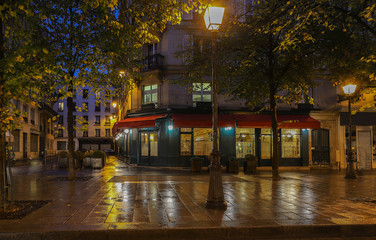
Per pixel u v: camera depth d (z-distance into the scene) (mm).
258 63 14094
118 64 13570
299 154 21047
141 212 6727
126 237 5277
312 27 10688
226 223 5801
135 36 9258
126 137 27188
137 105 21672
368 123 21281
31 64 6707
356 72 10500
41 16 7453
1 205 6496
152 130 20656
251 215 6531
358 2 8781
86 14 8609
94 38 8891
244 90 14250
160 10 9422
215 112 7629
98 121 64938
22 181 12336
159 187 10875
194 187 10969
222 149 19984
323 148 21188
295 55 12141
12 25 7926
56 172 16672
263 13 12289
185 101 20219
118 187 10781
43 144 44094
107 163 25953
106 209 7004
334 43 11352
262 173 17578
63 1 8750
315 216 6508
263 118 19500
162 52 20422
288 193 9844
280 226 5652
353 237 5652
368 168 21031
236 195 9352
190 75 15273
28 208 6996
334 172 18547
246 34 13867
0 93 6379
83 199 8289
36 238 5105
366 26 8109
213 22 7391
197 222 5859
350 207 7547
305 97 20891
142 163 21266
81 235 5207
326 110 21016
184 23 20297
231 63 14391
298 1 8484
